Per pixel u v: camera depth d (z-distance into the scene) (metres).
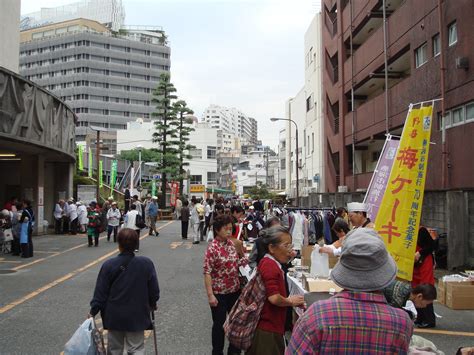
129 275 4.72
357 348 2.25
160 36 121.50
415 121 7.85
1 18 20.33
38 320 7.66
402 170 7.77
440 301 9.41
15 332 6.99
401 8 19.61
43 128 18.17
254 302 4.12
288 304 4.06
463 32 14.41
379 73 23.09
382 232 7.63
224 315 5.61
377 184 9.11
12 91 15.30
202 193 56.75
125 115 109.62
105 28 120.38
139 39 116.31
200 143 84.00
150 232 24.41
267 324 4.09
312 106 39.22
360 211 7.23
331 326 2.26
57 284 10.77
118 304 4.66
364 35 26.89
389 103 20.97
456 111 15.12
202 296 9.57
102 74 107.81
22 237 15.21
